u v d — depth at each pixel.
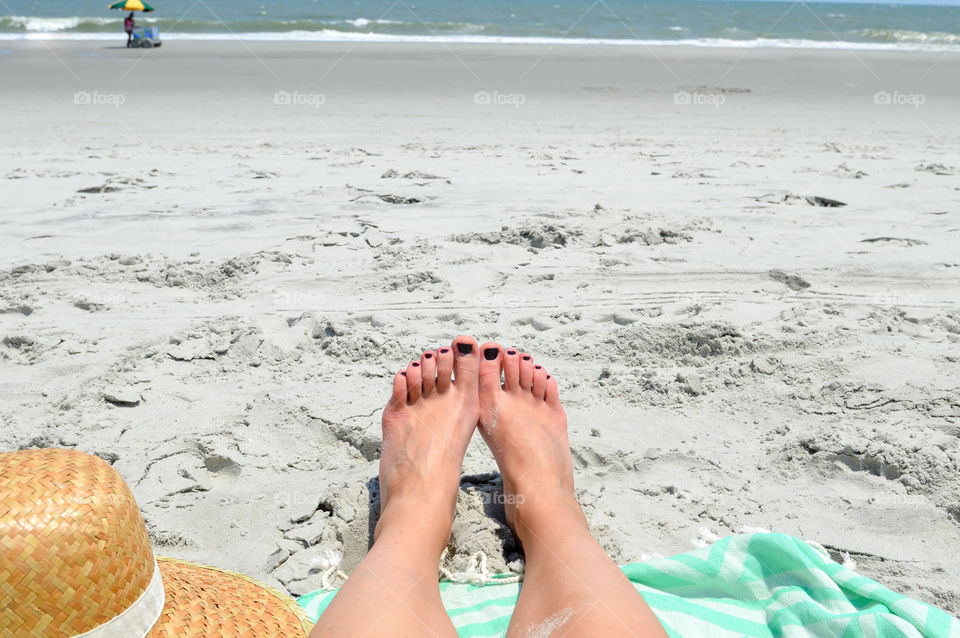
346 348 3.52
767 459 2.73
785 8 56.09
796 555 2.04
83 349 3.50
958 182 7.16
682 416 3.01
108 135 9.13
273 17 35.31
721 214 5.82
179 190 6.42
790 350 3.48
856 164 8.00
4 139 8.77
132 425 2.89
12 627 1.34
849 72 17.97
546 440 2.40
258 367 3.38
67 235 5.10
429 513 2.10
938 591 2.11
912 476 2.54
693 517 2.43
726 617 1.98
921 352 3.45
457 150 8.48
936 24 43.50
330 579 2.16
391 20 35.59
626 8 49.22
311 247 4.86
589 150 8.61
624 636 1.56
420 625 1.60
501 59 19.30
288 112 11.08
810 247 5.02
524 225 5.19
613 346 3.54
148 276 4.34
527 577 1.96
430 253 4.74
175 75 14.99
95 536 1.40
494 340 3.62
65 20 27.81
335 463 2.71
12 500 1.38
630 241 5.07
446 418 2.41
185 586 1.67
